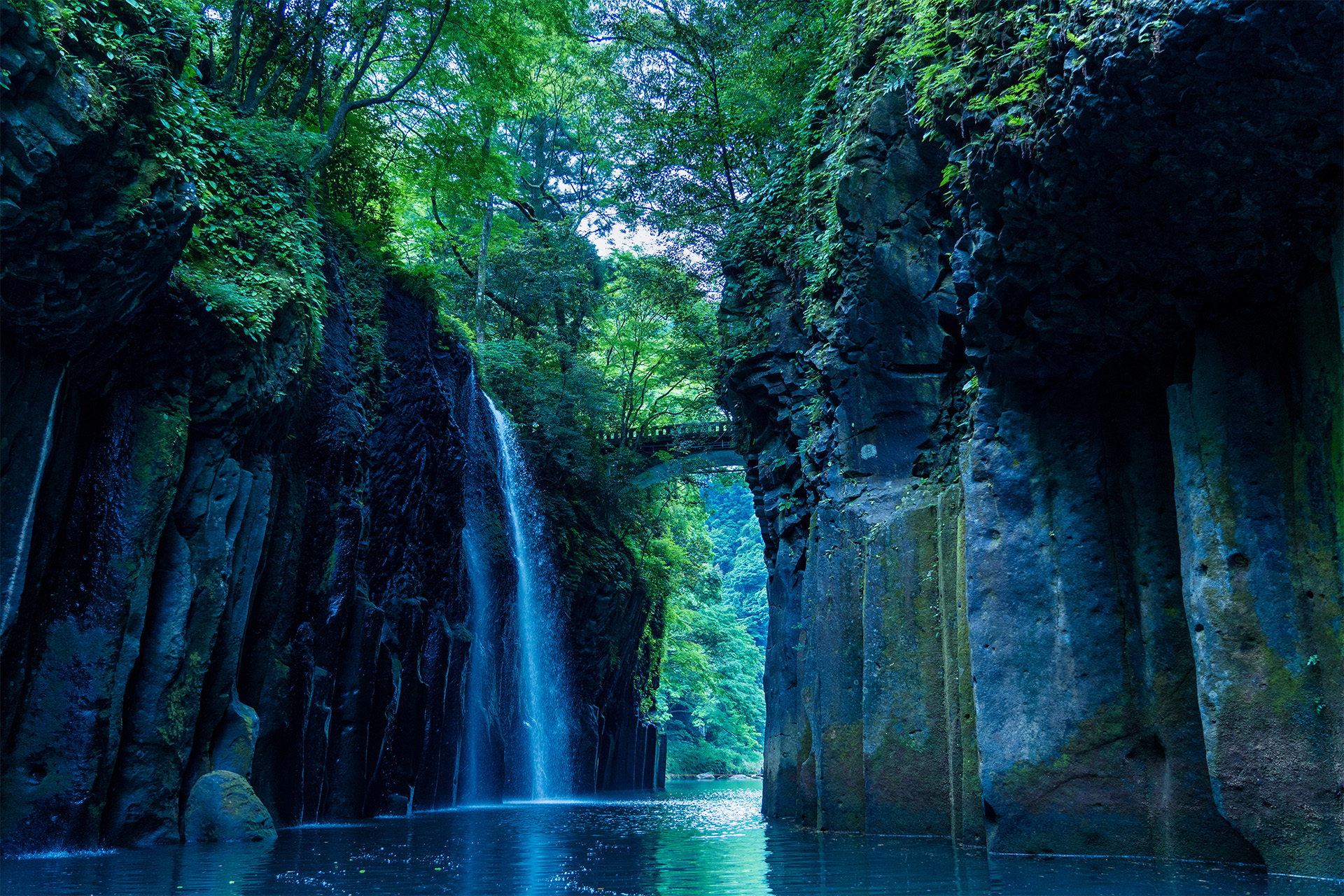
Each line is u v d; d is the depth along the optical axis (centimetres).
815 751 1396
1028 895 632
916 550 1255
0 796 1009
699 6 2427
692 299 3262
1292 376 773
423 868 887
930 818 1169
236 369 1341
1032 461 994
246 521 1404
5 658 1020
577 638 3184
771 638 1800
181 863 941
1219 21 586
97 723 1091
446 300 2784
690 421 3988
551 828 1451
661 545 4153
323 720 1644
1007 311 941
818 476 1538
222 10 1972
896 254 1369
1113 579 934
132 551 1162
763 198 1894
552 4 2408
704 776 5925
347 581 1739
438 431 2300
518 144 3941
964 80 895
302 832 1393
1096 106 682
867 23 1449
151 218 1044
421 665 2116
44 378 1033
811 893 678
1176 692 877
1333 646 709
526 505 3092
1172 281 819
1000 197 835
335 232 2019
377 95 2338
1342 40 571
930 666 1211
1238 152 673
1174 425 843
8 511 984
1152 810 872
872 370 1391
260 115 1762
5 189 887
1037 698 937
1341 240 679
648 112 2553
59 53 909
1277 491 762
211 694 1316
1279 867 723
